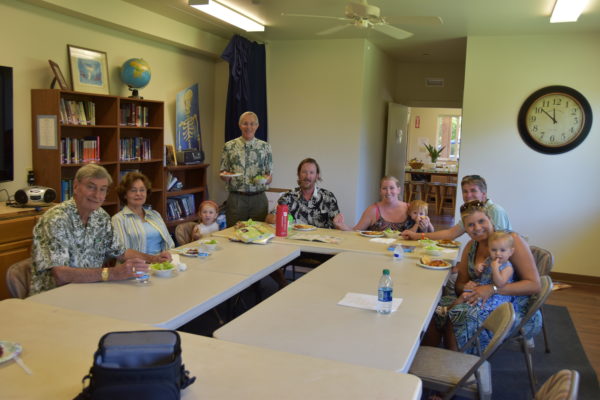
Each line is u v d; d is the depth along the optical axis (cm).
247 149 446
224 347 158
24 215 380
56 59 447
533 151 558
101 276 230
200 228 385
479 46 569
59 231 235
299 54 647
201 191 641
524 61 555
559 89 542
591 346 372
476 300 257
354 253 313
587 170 542
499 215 343
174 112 605
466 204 287
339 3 459
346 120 636
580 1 403
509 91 562
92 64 473
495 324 213
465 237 588
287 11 494
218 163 698
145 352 120
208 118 678
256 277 254
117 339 123
